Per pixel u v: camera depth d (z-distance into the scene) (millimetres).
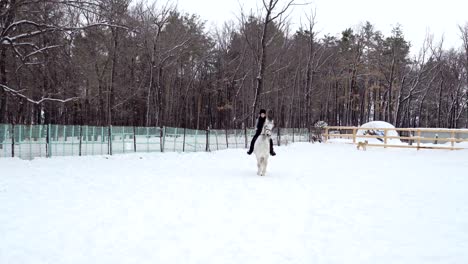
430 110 68688
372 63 53438
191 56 50969
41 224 6734
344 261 5258
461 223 7176
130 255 5383
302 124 50250
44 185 10414
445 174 14180
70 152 18625
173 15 44188
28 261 5109
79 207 8016
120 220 7098
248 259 5293
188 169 15070
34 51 20172
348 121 56625
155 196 9336
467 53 50906
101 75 37031
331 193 10148
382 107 57500
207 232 6480
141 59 46312
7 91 19688
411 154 23375
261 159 13461
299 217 7555
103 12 20078
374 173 14359
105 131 20031
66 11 23219
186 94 50906
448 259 5320
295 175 13656
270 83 46031
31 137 17109
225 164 17141
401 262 5227
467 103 57906
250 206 8445
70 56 24594
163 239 6082
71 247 5660
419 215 7789
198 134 24531
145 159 18312
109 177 12273
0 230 6359
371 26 67188
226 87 53906
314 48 51156
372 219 7461
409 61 56469
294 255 5469
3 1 17531
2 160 15250
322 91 55281
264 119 14156
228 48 53750
